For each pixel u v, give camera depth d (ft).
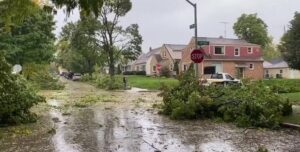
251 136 37.40
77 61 280.92
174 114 50.62
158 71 256.32
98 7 26.99
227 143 33.99
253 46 217.56
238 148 31.76
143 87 148.66
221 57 209.15
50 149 32.12
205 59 204.23
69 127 44.27
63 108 67.00
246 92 49.96
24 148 32.60
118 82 144.66
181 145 33.35
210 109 50.90
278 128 41.68
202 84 56.65
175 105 52.39
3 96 44.11
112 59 187.11
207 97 50.96
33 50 129.59
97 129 42.70
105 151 31.14
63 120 50.52
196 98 50.60
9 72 46.47
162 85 58.29
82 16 27.99
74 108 67.46
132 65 376.07
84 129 42.70
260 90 50.16
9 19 30.55
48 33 133.39
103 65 231.91
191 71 58.75
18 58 127.34
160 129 42.50
